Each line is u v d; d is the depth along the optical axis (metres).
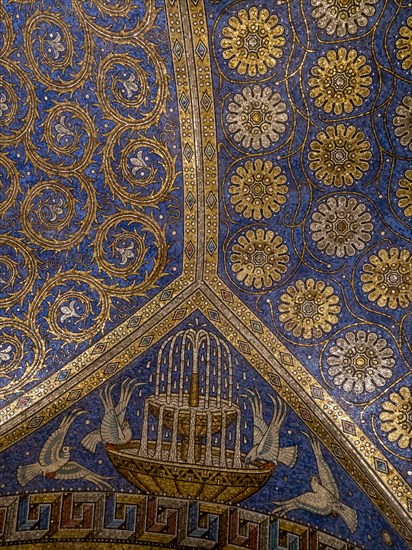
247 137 6.67
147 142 6.65
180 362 6.65
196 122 6.64
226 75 6.59
